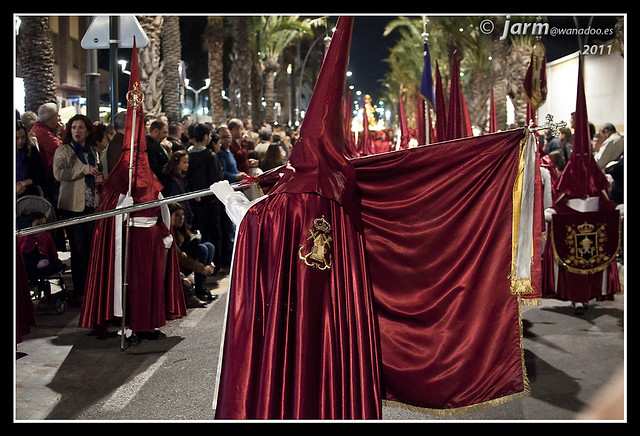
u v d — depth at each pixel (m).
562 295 7.65
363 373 3.37
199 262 7.97
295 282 3.34
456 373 3.81
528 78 8.44
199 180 9.20
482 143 3.81
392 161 3.82
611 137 10.80
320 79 3.40
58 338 6.49
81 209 7.57
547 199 7.51
